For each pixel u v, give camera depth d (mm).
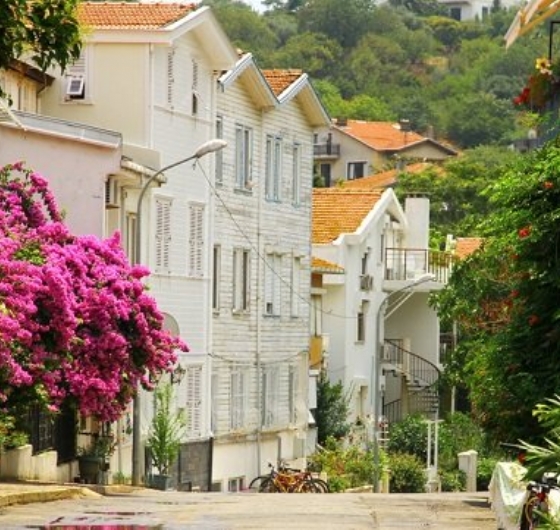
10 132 42938
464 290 44375
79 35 23906
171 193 53250
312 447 66062
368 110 144125
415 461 63406
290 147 63719
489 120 140750
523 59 146000
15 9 22984
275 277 62594
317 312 70000
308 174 65688
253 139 60312
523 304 31906
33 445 38344
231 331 58531
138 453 43406
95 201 44844
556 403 21109
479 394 33344
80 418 41656
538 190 30438
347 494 41875
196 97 54938
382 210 74500
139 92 51844
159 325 39938
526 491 24328
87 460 41812
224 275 57969
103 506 33031
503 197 30766
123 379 39375
